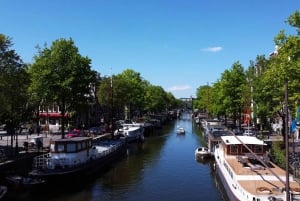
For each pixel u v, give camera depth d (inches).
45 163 1859.0
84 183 1902.1
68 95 2566.4
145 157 2741.1
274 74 1736.0
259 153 1846.7
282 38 1616.6
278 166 1739.7
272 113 2310.5
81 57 2647.6
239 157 1760.6
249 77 3048.7
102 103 4084.6
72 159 1921.8
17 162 1856.5
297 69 1502.2
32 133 3329.2
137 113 6284.5
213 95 4660.4
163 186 1838.1
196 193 1713.8
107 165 2386.8
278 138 2886.3
